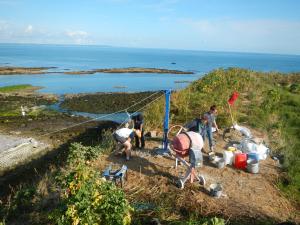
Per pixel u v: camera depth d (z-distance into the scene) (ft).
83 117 81.05
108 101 100.83
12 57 447.01
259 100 58.65
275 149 36.06
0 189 43.04
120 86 149.89
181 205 24.32
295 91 75.00
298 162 33.14
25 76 190.49
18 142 60.95
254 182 28.43
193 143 26.35
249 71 89.92
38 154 54.95
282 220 23.32
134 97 105.50
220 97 55.31
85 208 19.65
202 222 20.44
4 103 98.53
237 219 22.72
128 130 31.50
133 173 28.96
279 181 29.25
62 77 188.75
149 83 163.32
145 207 24.03
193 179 27.58
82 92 127.03
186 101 50.62
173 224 21.84
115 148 34.35
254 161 30.32
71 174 21.93
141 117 33.83
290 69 323.57
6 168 49.60
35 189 27.63
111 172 27.63
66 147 57.98
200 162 26.02
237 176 29.27
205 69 288.51
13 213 25.79
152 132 38.32
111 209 20.07
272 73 99.40
